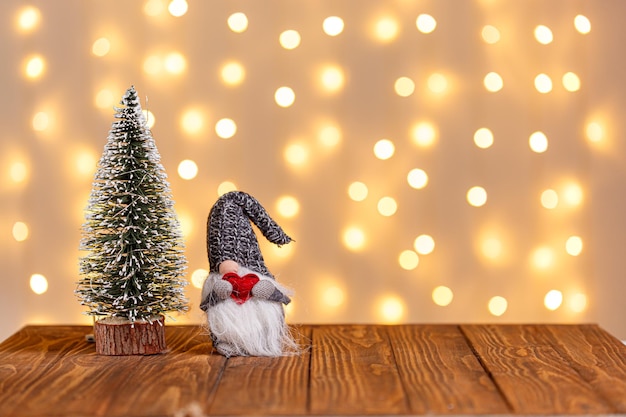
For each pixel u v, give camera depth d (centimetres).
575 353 81
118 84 95
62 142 95
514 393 69
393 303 95
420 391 70
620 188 94
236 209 82
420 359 79
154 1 95
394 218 95
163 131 95
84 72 95
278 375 74
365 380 73
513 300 95
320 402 68
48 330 91
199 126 95
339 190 95
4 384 72
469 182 94
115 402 68
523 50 94
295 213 95
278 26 95
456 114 94
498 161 94
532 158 94
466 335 88
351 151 94
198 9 95
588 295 95
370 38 94
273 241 84
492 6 94
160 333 81
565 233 95
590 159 94
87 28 95
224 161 95
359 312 95
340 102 94
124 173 80
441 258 95
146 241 80
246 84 95
